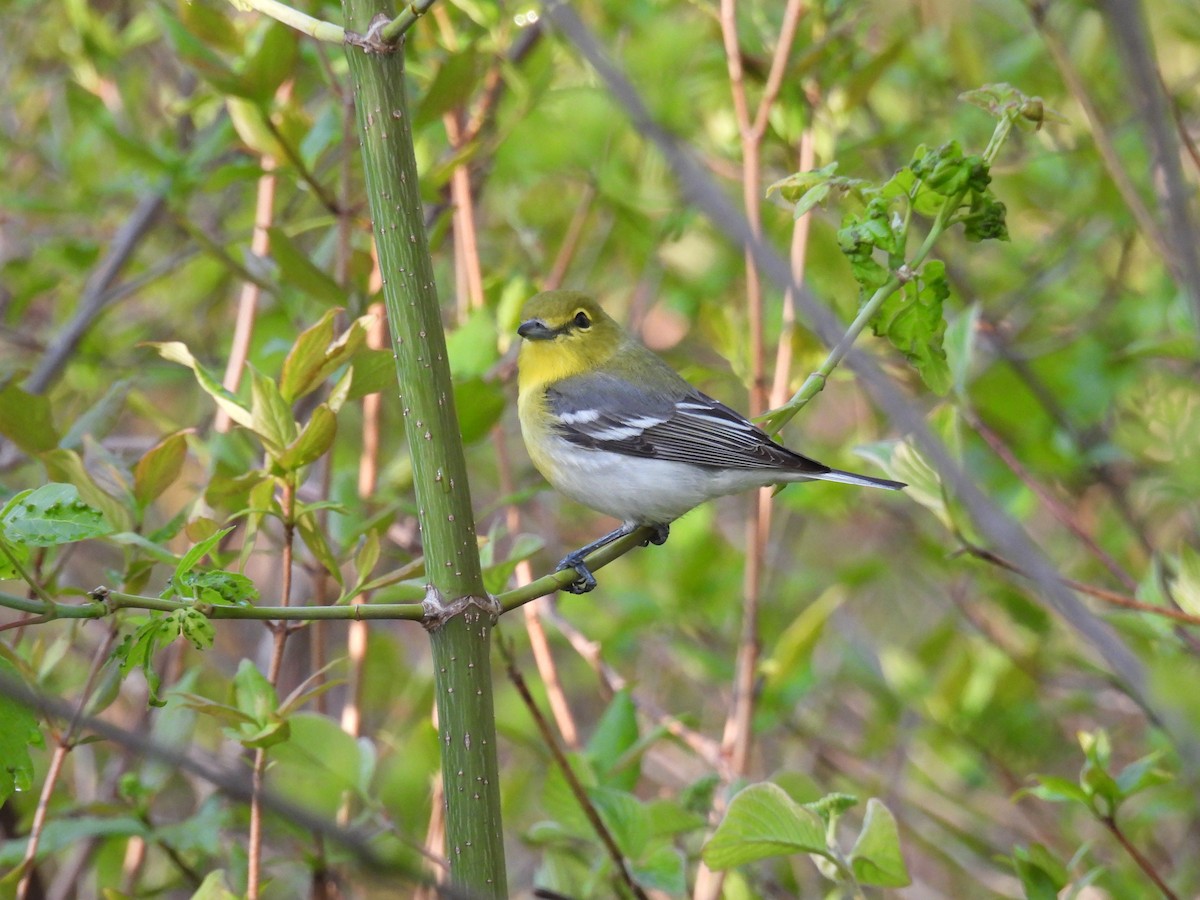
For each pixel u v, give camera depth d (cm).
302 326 1048
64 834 871
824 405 1689
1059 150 1288
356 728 1012
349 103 1011
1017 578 1246
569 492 1096
